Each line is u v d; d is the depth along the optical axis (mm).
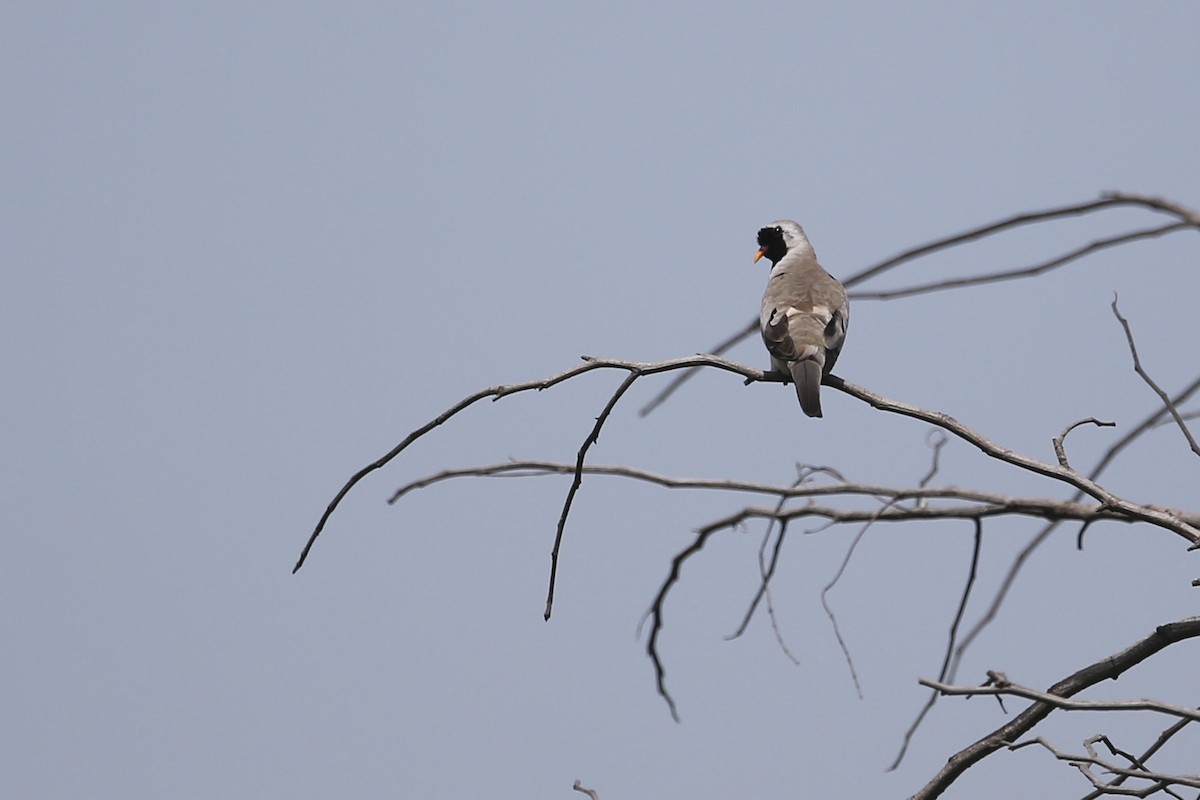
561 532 11508
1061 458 10812
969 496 11445
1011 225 7109
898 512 12078
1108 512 11195
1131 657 10484
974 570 11961
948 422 11148
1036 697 8328
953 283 8281
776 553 12398
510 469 12352
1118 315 10109
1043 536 11883
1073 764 9492
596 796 10867
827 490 11617
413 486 12422
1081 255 7566
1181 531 9820
